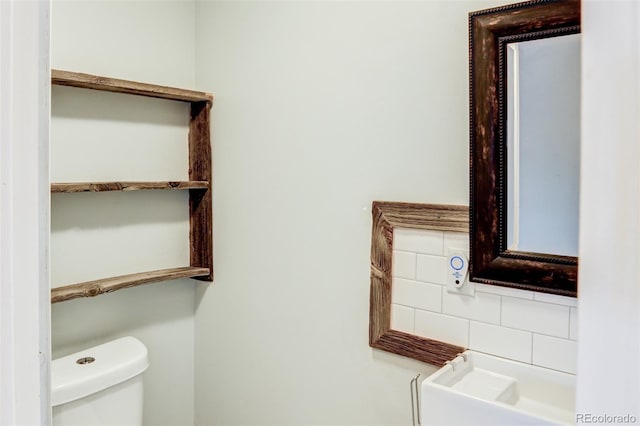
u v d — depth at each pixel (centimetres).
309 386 171
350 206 157
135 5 183
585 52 33
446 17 133
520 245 120
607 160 33
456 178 133
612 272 33
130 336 187
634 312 32
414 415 143
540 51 114
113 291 170
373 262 150
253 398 189
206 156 198
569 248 112
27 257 47
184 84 201
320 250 166
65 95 166
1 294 45
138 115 187
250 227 187
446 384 120
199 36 202
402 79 143
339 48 157
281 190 176
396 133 145
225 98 193
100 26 174
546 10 112
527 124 117
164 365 201
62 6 163
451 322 135
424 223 138
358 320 156
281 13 173
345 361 160
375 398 153
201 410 210
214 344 203
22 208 46
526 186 118
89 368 154
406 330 144
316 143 165
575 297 113
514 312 123
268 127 179
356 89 153
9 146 45
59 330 168
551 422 96
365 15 150
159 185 180
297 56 169
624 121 32
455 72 132
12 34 45
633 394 32
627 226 32
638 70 31
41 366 48
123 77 181
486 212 123
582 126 34
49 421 49
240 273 191
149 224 193
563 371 116
